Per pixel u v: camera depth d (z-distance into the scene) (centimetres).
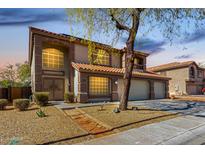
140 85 2483
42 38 1797
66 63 2025
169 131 867
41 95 1486
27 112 1178
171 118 1134
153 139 747
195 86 4266
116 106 1501
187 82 4022
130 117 1080
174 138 770
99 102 1922
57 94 1933
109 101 2070
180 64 4147
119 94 2192
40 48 1777
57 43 1912
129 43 1309
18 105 1238
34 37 1744
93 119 1022
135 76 2316
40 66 1764
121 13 1234
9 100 1916
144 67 2783
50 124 893
